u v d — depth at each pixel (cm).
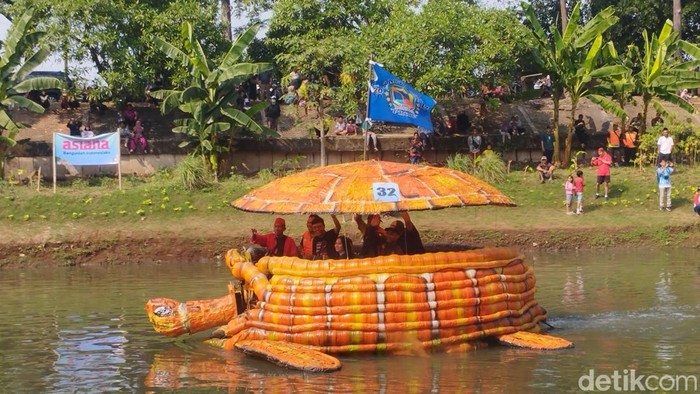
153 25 3322
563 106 3738
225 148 3031
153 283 1989
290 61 3216
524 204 2853
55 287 1952
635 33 4234
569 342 1224
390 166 1258
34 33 2856
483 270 1223
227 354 1222
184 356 1216
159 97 3002
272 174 3064
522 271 1284
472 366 1117
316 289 1170
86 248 2480
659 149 3034
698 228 2677
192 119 2969
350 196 1186
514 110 3691
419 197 1185
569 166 3266
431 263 1186
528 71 4078
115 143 2819
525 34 3164
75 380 1098
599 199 2892
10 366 1173
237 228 2597
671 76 3219
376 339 1164
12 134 2869
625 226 2667
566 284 1845
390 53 3083
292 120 3522
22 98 2848
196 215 2692
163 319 1290
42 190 2803
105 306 1656
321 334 1163
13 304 1698
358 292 1161
